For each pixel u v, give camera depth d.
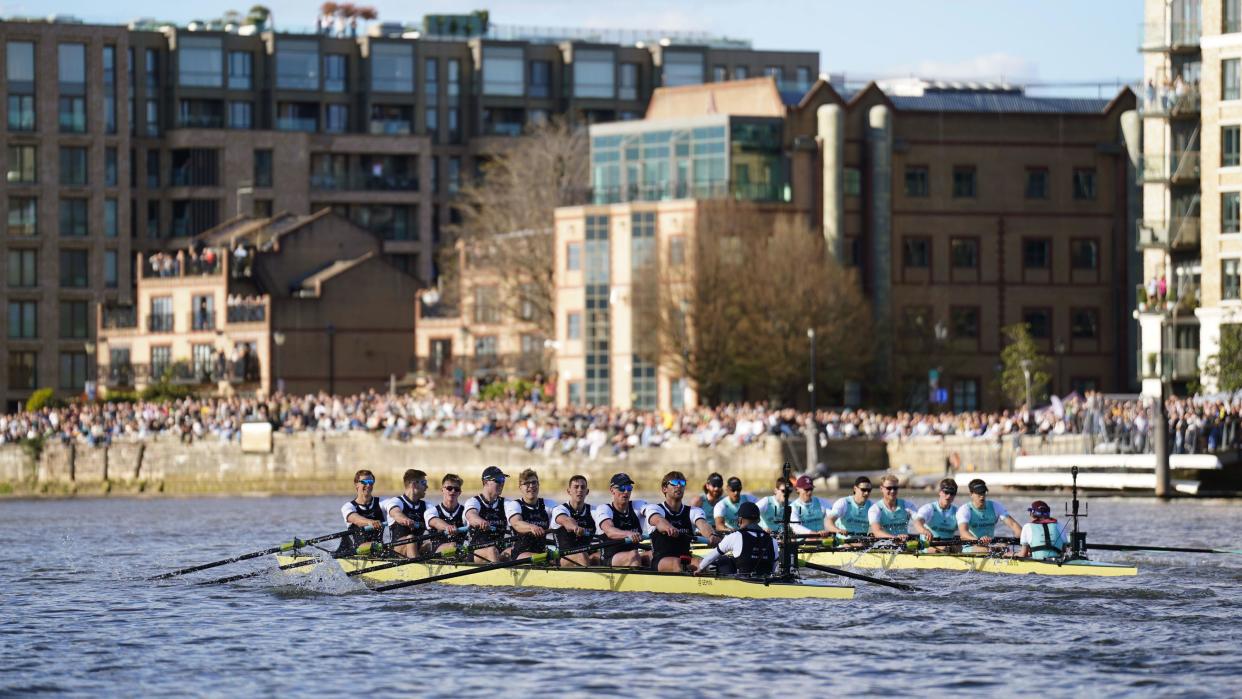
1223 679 94.69
